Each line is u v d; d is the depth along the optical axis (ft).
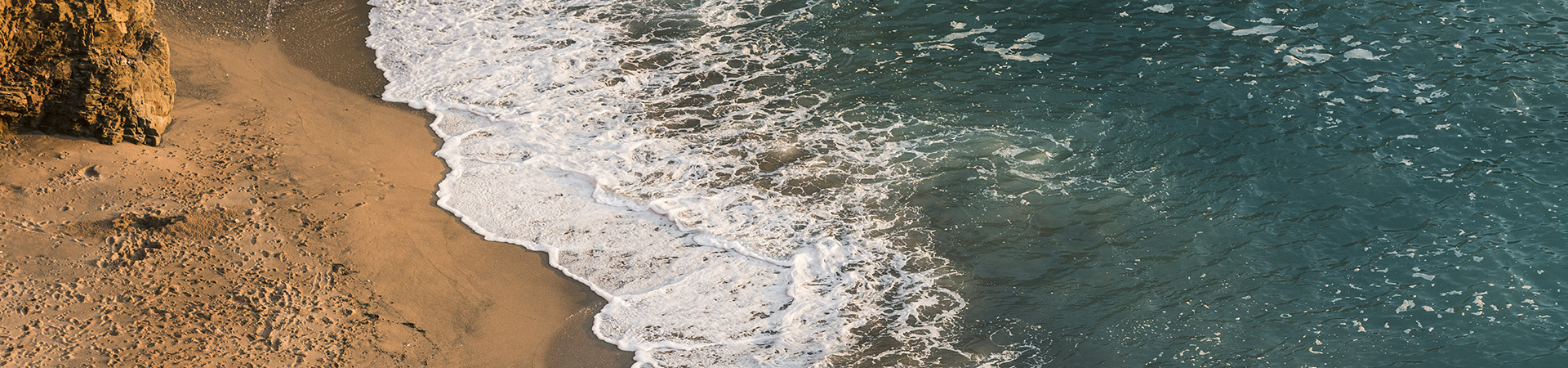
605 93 63.98
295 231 48.42
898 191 54.34
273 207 49.90
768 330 45.50
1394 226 49.98
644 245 50.72
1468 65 61.67
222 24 68.23
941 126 59.62
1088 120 59.31
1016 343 44.65
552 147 58.44
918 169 55.93
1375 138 56.18
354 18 71.56
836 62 66.54
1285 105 59.36
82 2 51.24
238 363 40.14
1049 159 56.34
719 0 74.69
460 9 73.87
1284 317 45.14
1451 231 49.29
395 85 64.03
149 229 46.57
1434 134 56.18
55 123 52.01
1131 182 54.19
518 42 69.82
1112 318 45.68
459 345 43.62
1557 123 56.08
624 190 54.95
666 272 48.96
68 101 51.57
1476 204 50.93
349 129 58.59
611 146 58.80
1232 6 69.62
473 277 47.73
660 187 55.21
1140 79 62.75
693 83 65.10
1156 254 49.26
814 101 62.75
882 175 55.62
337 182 53.06
